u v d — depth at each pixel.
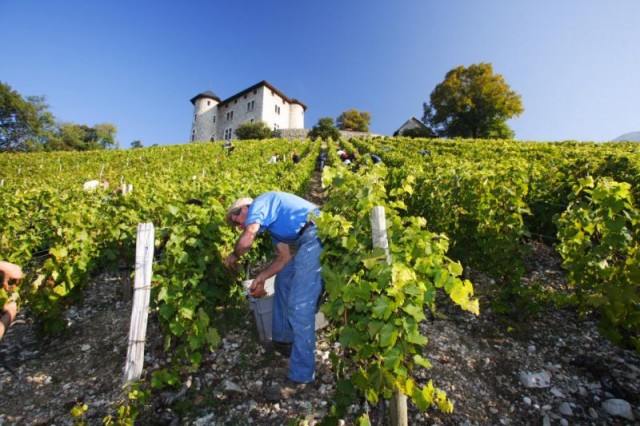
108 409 2.46
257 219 2.60
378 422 2.11
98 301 4.41
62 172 18.44
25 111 50.34
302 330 2.53
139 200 5.26
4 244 3.78
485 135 49.81
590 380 2.59
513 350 3.03
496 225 3.56
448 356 2.95
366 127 68.94
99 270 5.26
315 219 2.46
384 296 1.84
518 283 3.37
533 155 11.01
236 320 3.61
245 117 55.62
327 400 2.49
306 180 11.75
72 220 3.82
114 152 26.72
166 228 3.20
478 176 4.14
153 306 2.82
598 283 2.90
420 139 27.86
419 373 2.72
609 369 2.64
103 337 3.47
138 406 2.46
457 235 4.35
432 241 2.35
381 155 16.09
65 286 3.46
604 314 2.76
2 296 1.98
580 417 2.26
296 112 61.84
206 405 2.47
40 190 7.26
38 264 4.67
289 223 2.68
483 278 4.59
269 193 2.77
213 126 61.50
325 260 2.51
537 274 4.45
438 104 51.31
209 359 2.98
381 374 1.82
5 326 1.57
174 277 2.70
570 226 3.01
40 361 3.10
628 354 2.81
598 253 2.79
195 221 3.21
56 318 3.44
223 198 4.99
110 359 3.08
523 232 3.41
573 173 5.11
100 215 4.69
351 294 1.99
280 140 36.09
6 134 50.25
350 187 2.76
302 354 2.52
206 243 3.19
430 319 3.63
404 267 1.91
